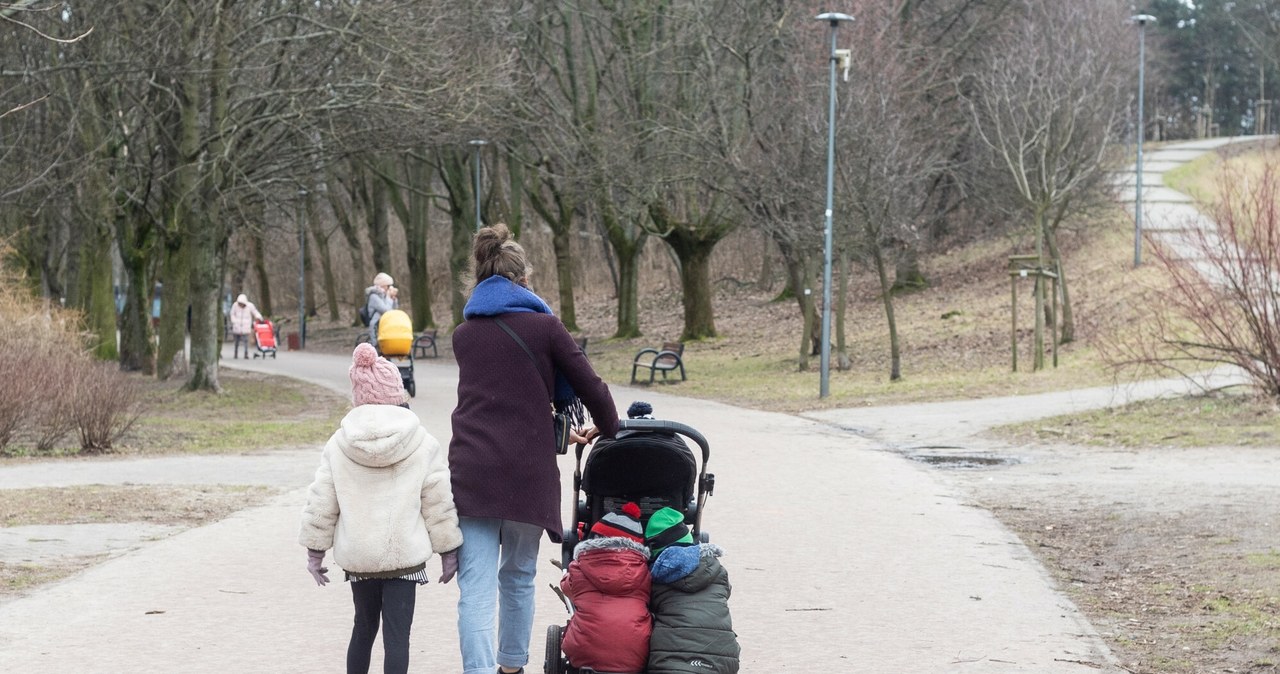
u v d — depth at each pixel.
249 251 69.88
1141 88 39.66
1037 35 36.19
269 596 7.96
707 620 4.77
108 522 10.93
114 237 36.41
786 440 18.25
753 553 9.45
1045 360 29.11
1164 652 6.70
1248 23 99.88
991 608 7.70
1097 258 42.12
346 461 5.27
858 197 28.47
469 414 5.38
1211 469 13.94
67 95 27.38
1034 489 13.07
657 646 4.74
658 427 5.31
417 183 53.28
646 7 38.22
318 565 5.37
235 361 46.06
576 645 4.82
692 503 5.42
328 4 25.83
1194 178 58.03
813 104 29.80
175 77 24.94
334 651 6.61
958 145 41.84
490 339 5.39
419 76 25.70
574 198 43.50
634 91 37.97
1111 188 43.62
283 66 26.56
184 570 8.80
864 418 21.62
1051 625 7.27
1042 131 30.52
